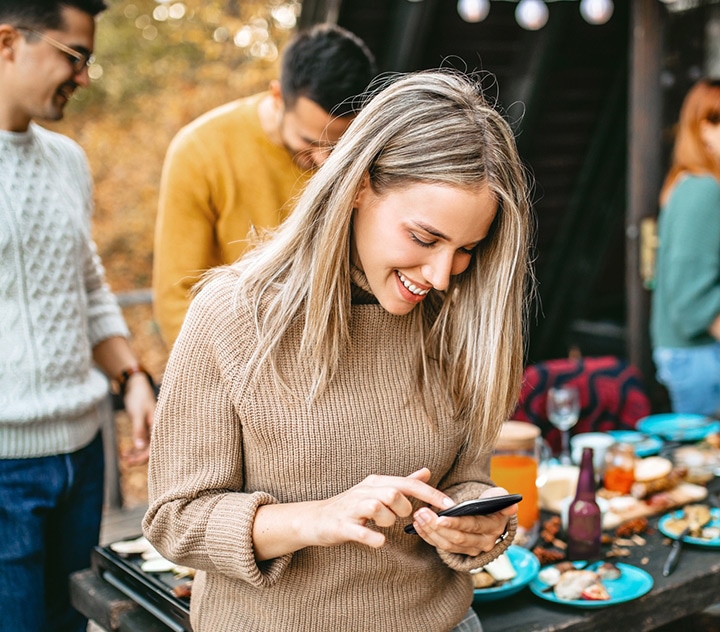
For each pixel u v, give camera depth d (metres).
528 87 4.46
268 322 1.20
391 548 1.25
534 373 2.75
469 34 4.23
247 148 2.31
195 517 1.18
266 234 1.38
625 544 1.83
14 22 1.71
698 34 3.71
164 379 1.22
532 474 1.85
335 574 1.23
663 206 3.08
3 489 1.77
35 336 1.78
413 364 1.27
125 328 2.19
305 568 1.23
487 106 1.18
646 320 3.79
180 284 2.30
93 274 2.11
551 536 1.87
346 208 1.15
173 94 8.86
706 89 2.88
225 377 1.18
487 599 1.59
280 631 1.24
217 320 1.19
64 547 1.94
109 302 2.16
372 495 1.08
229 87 8.77
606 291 5.95
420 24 3.90
